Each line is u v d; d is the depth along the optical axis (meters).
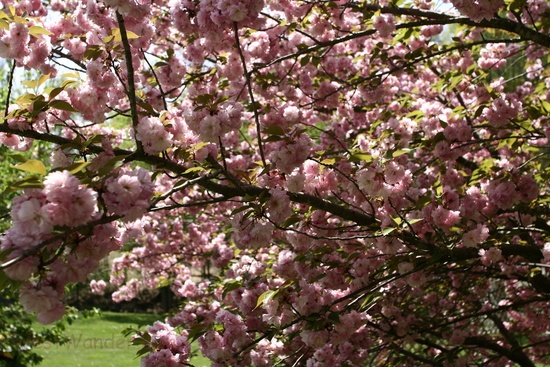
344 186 3.64
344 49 6.12
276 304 3.20
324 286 3.56
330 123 7.04
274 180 3.29
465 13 3.27
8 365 10.97
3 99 8.98
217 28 3.14
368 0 4.77
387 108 6.02
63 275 2.06
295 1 4.64
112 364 13.39
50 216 1.88
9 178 8.95
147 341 3.11
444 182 4.39
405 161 4.06
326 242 3.82
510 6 3.65
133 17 3.07
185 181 2.95
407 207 3.68
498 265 4.89
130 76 2.62
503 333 6.48
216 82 4.91
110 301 22.55
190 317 5.67
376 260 4.02
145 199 2.14
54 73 3.58
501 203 3.82
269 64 3.69
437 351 6.09
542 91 5.92
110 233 2.13
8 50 2.76
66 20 3.67
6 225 8.51
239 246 3.07
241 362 3.65
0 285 1.95
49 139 2.71
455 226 3.56
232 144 6.04
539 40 3.85
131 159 2.71
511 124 4.20
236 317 3.33
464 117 4.44
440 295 6.40
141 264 9.43
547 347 7.17
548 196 4.05
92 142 2.60
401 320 4.63
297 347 4.08
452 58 6.09
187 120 2.89
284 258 3.76
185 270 9.59
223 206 7.16
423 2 5.04
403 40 4.94
